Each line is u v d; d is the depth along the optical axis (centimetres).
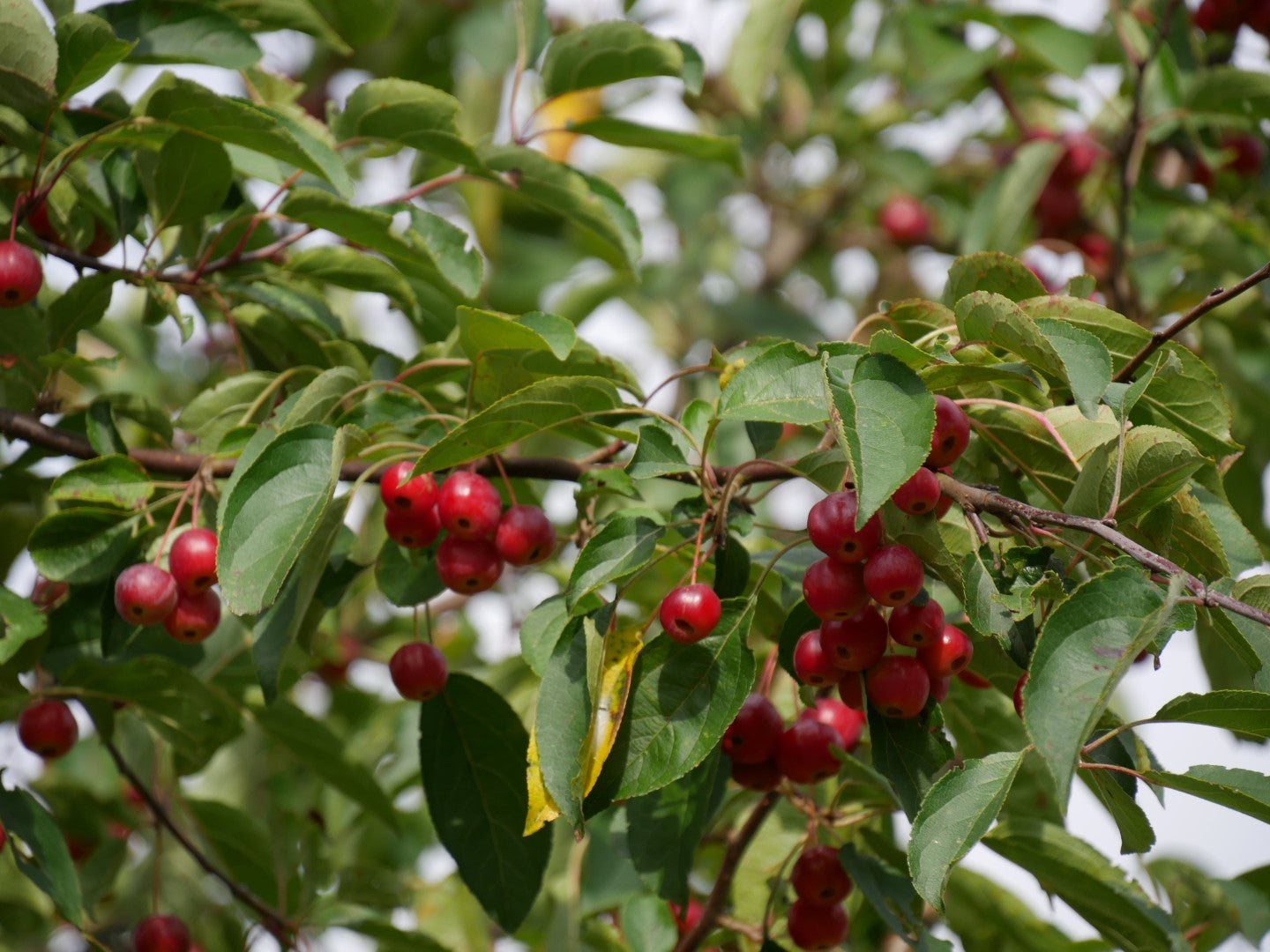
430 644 121
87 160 123
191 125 120
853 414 109
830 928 120
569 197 128
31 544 119
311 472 114
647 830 118
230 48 124
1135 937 121
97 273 123
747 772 118
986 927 128
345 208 123
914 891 120
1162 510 112
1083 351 111
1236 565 115
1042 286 115
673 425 115
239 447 119
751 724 117
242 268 127
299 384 126
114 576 120
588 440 123
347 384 117
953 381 113
